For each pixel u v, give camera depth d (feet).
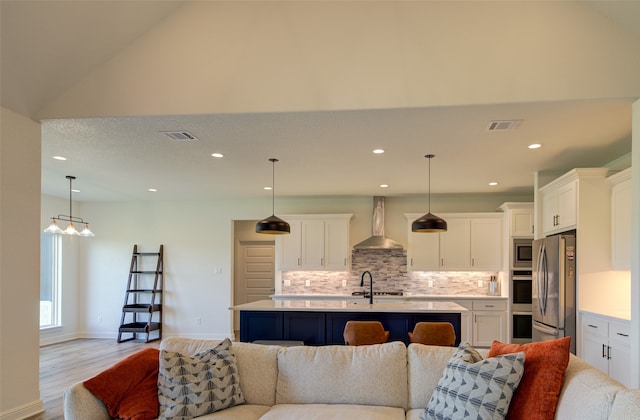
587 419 6.70
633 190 11.43
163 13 12.30
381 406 9.56
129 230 29.50
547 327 17.03
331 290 27.66
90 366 20.74
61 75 12.08
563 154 16.72
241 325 17.61
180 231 29.14
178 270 28.91
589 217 15.84
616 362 13.33
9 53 10.66
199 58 12.37
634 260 11.36
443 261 25.85
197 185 23.61
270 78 12.17
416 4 11.86
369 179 21.83
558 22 11.45
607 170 15.64
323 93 12.00
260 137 14.51
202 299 28.58
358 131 13.87
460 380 8.33
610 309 15.55
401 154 16.78
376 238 26.76
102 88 12.52
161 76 12.43
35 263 12.82
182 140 14.84
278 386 10.15
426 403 9.41
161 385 9.46
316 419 8.73
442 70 11.73
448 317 16.58
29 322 12.60
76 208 29.66
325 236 26.86
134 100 12.44
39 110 12.64
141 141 14.98
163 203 29.37
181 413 9.09
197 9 12.42
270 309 16.85
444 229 17.49
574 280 15.90
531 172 20.01
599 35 11.32
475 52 11.64
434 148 15.90
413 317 16.69
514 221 24.45
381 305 17.85
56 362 21.57
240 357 10.52
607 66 11.25
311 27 12.13
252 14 12.28
